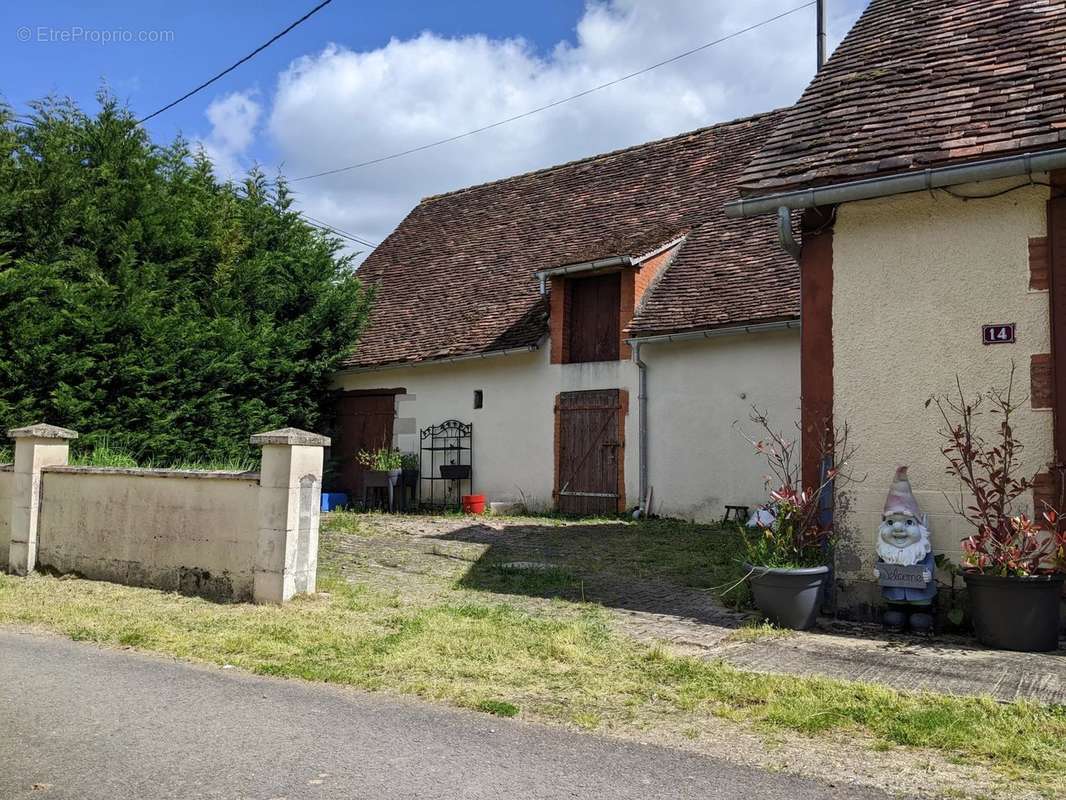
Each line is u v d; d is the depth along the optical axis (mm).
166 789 3525
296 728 4328
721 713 4590
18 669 5430
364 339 18312
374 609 7207
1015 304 6598
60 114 14031
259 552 7555
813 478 7230
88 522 8852
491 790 3561
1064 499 6328
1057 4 7832
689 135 18438
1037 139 6266
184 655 5832
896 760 3949
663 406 14031
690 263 14703
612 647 5988
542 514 15109
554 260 16922
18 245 12703
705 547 10867
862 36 8797
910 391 6922
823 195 6949
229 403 14938
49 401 12344
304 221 17359
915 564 6562
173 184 14953
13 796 3430
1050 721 4379
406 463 16766
